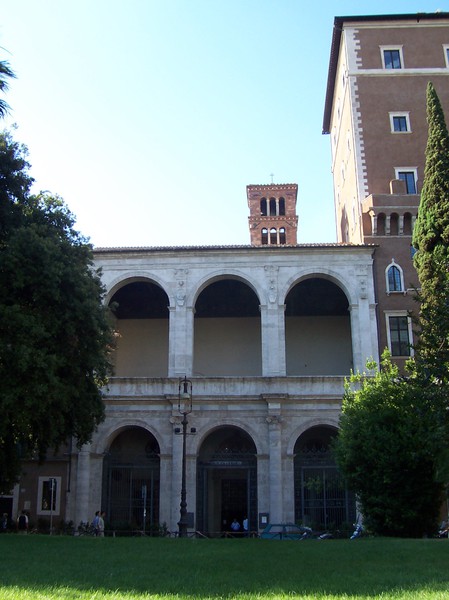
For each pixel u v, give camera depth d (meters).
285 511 46.66
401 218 52.81
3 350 31.72
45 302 34.38
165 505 47.31
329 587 14.83
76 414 36.88
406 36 62.34
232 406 48.72
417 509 35.38
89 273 37.81
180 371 49.78
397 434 36.09
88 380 37.78
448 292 32.38
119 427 49.06
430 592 13.77
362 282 51.31
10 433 35.28
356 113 59.88
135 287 56.16
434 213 41.75
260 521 46.47
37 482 48.38
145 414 49.09
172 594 13.71
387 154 58.53
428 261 41.25
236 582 15.71
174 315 51.00
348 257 51.97
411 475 35.72
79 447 40.47
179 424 48.41
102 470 48.66
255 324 60.44
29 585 14.22
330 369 59.16
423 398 30.62
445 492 35.84
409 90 60.56
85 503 47.50
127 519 50.06
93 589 14.03
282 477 47.19
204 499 48.31
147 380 49.50
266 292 51.12
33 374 32.16
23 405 32.44
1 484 37.19
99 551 23.47
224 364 59.44
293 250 51.72
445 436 30.62
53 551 23.11
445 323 30.98
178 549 24.69
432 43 62.06
